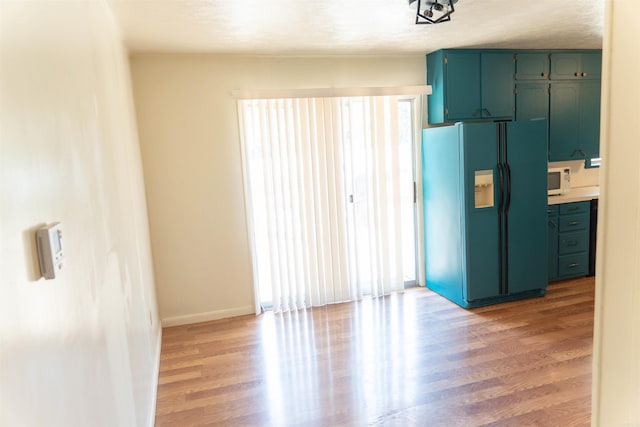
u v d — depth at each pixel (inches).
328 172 169.3
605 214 23.6
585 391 106.3
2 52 31.9
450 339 138.2
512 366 119.7
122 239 85.4
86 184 58.6
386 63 175.0
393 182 177.5
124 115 112.5
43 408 33.4
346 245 174.6
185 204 159.0
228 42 139.7
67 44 55.1
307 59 166.2
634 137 21.6
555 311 156.4
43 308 35.2
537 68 180.9
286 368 125.3
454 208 163.9
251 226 164.2
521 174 161.8
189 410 107.3
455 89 171.5
